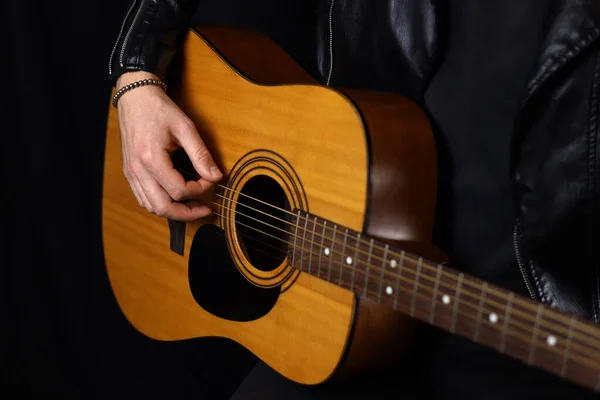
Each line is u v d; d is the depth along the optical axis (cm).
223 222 116
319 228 97
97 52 183
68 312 191
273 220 108
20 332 190
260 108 109
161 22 124
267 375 111
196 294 125
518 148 95
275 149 106
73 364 193
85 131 186
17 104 180
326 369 98
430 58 106
